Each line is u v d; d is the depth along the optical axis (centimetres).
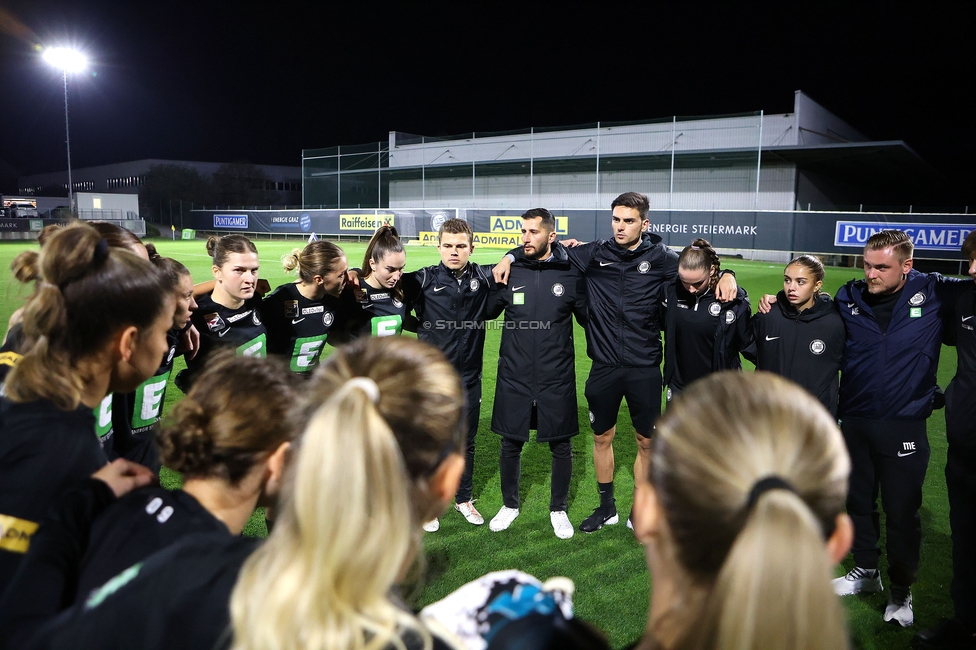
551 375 333
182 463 103
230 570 82
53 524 102
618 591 275
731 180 2577
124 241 209
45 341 117
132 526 100
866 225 1756
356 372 83
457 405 85
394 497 70
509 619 72
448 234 330
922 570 300
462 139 3253
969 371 238
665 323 335
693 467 67
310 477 70
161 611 78
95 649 79
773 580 56
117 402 238
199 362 293
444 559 304
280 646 67
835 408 286
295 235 3095
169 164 5247
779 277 1600
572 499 381
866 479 275
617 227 323
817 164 2605
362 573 67
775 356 297
